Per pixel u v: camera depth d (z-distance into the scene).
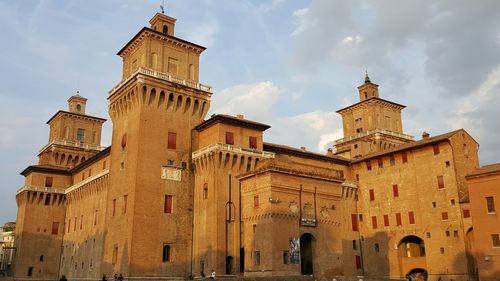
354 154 107.38
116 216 69.94
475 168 76.00
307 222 60.53
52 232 96.62
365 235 85.19
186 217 69.94
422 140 80.69
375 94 113.56
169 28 80.19
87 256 82.25
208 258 64.81
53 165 102.25
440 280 69.94
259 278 53.50
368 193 86.38
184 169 71.81
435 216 73.75
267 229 57.38
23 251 91.81
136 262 63.31
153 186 67.69
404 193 79.62
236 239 65.75
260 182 60.22
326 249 62.09
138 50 76.06
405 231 78.12
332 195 65.12
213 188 66.50
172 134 71.88
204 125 72.38
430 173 75.88
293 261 57.47
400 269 78.69
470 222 68.62
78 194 92.25
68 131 107.38
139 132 68.31
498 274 58.66
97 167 88.31
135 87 70.62
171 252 67.12
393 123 111.69
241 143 71.56
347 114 115.50
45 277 93.44
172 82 73.12
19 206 99.06
